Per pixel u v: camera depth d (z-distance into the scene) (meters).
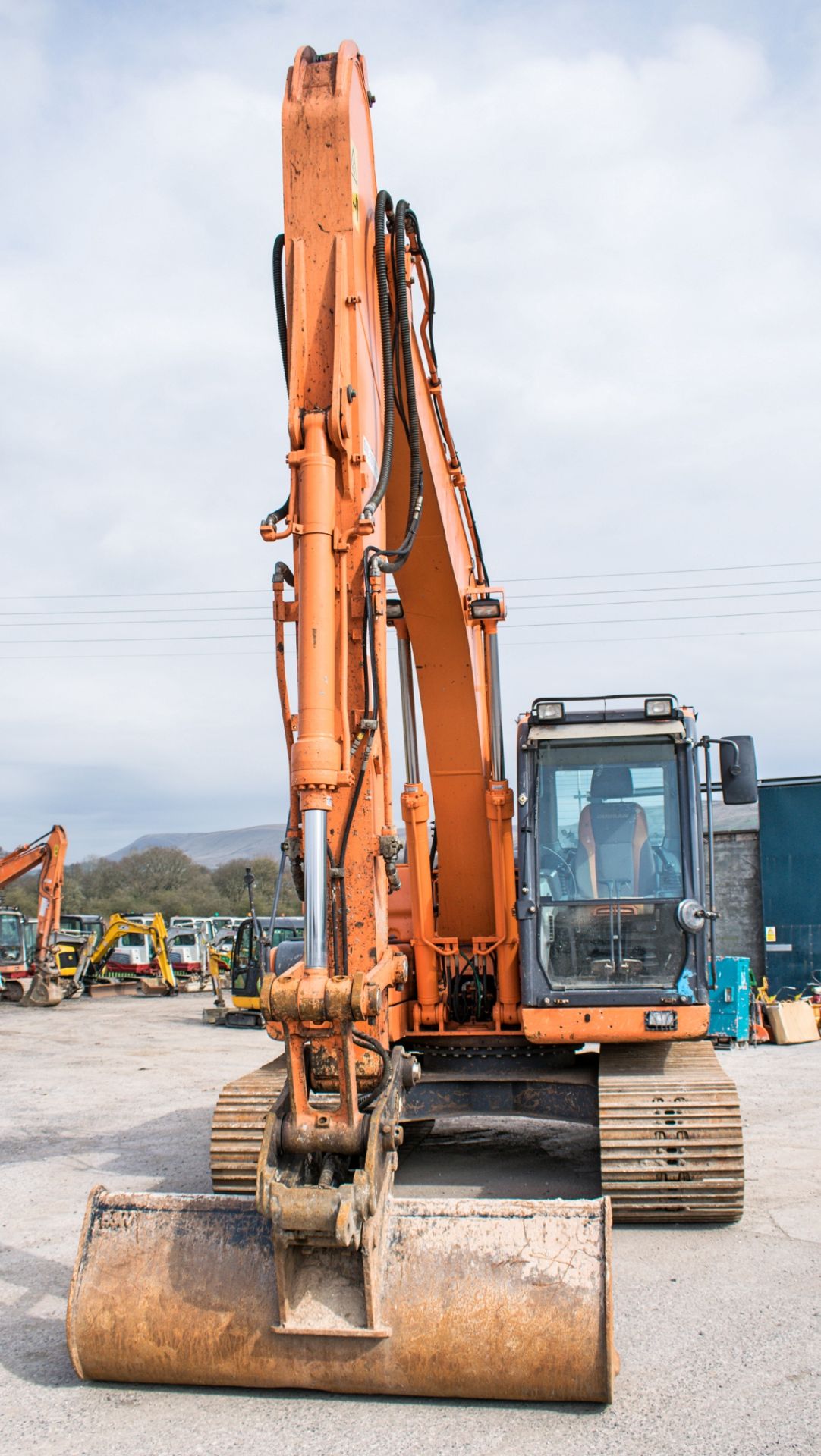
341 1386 4.20
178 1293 4.32
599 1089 7.00
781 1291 5.48
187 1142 9.68
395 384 6.20
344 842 4.94
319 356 5.45
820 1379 4.43
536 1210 4.37
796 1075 13.70
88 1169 8.55
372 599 5.27
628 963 7.54
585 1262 4.21
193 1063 16.19
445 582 7.76
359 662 5.32
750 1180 7.83
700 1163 6.54
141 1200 4.59
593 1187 7.70
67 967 35.06
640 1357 4.64
